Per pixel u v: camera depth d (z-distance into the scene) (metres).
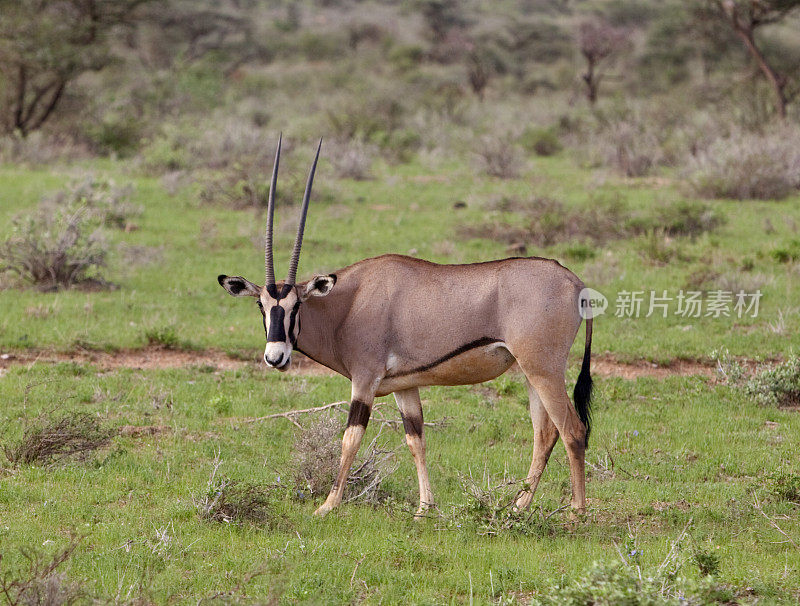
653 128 111.69
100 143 110.56
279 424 30.45
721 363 37.28
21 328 39.62
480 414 32.12
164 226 64.44
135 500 23.98
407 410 24.80
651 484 26.48
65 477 25.20
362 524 23.14
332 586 19.14
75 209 59.12
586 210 65.38
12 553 19.92
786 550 21.70
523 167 94.88
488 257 56.16
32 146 99.31
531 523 22.95
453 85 183.50
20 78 106.62
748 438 30.03
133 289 47.88
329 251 57.25
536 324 22.98
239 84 187.38
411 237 61.81
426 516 23.16
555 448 29.69
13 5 108.06
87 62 110.31
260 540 21.73
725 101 123.50
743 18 123.19
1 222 61.59
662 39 198.00
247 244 59.12
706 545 21.59
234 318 43.00
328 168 87.62
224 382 34.66
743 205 75.12
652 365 37.66
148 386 33.62
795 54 142.50
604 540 22.52
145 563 20.05
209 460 27.20
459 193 81.94
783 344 39.16
